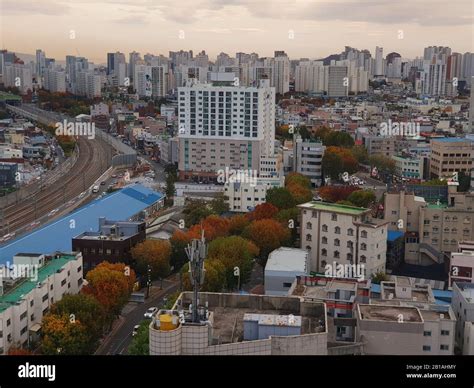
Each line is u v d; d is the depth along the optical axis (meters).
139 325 149.25
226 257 175.88
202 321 88.12
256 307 103.88
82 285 165.38
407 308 115.12
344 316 122.75
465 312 125.00
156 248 187.50
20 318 134.12
